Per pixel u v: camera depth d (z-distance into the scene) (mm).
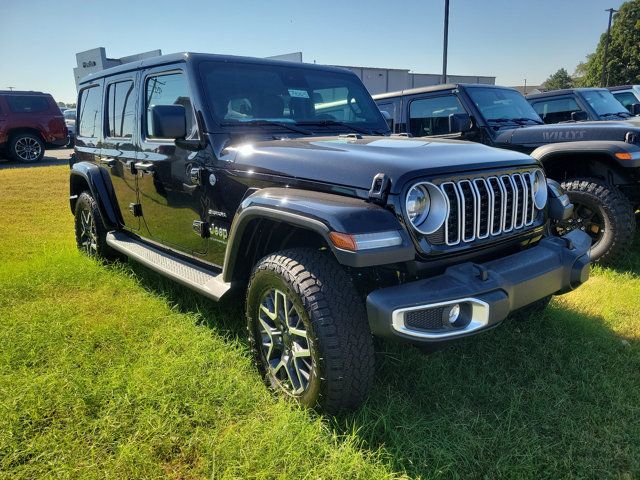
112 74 4508
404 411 2531
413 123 6695
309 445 2242
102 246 4812
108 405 2576
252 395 2662
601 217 4758
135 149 4090
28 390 2668
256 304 2705
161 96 3725
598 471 2166
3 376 2828
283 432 2309
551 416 2520
